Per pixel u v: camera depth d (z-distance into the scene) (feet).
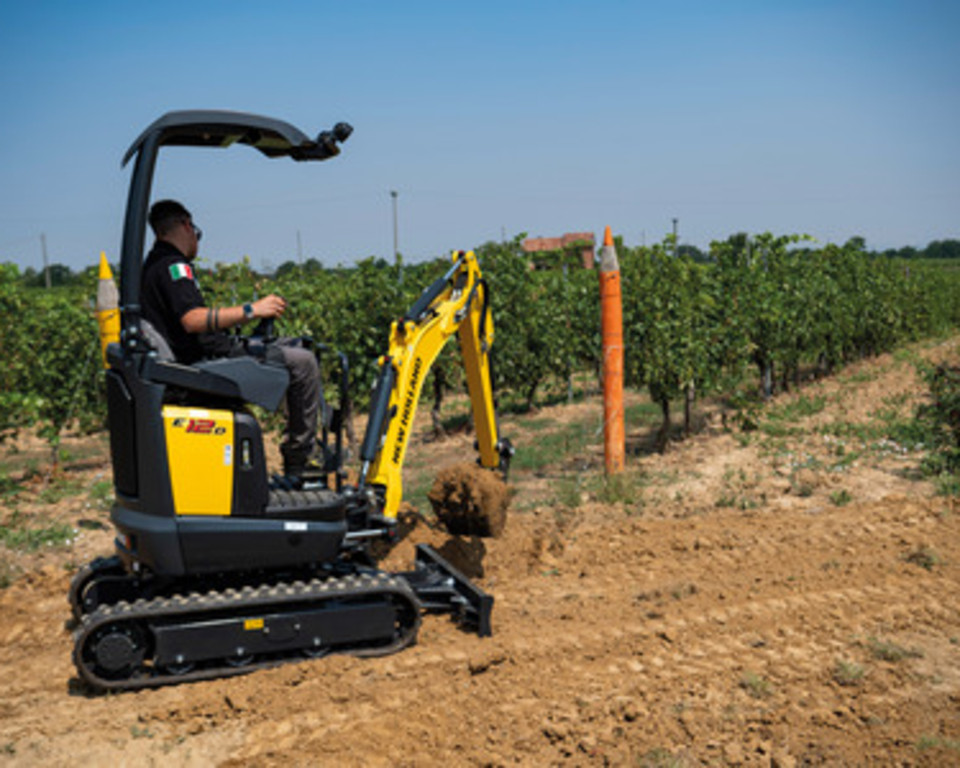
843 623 20.99
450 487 26.30
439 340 23.70
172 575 17.58
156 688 17.42
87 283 46.78
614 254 34.50
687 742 15.71
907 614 21.54
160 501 17.31
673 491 33.73
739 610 21.89
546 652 19.57
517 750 15.49
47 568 26.37
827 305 59.67
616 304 34.65
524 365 53.98
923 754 15.19
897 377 62.03
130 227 17.06
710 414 49.90
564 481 35.70
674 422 48.52
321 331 48.80
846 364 72.54
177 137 18.45
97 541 29.55
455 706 16.99
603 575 25.23
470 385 26.58
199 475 17.56
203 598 17.94
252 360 18.16
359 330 48.34
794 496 32.58
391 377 22.11
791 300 52.65
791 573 24.58
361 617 18.90
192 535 17.43
